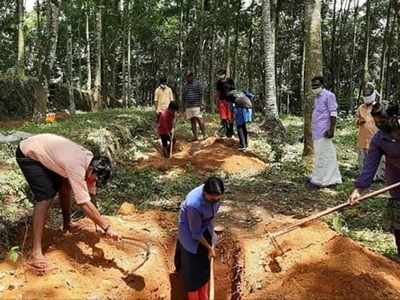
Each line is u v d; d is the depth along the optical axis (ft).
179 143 47.88
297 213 28.37
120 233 23.35
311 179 33.88
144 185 34.30
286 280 19.60
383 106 20.02
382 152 20.36
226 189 33.04
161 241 24.25
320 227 24.04
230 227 26.11
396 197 20.44
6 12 97.76
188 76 48.21
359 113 36.11
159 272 21.45
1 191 24.52
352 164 42.34
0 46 104.68
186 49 119.85
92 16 99.86
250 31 107.76
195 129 49.01
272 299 18.75
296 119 73.46
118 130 44.88
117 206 29.58
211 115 70.13
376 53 118.83
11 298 16.98
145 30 112.06
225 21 95.09
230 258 23.84
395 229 20.72
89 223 22.97
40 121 50.08
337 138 55.72
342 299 17.75
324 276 19.01
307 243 22.34
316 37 37.93
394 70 114.73
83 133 39.40
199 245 19.77
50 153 18.40
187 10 105.19
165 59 149.07
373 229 26.40
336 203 30.22
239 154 42.45
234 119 45.32
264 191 32.63
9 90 71.77
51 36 50.72
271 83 53.62
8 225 22.71
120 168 38.73
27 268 18.72
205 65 124.57
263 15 54.13
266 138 50.88
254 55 126.82
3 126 55.01
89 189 19.88
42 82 50.70
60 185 19.67
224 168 39.04
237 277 22.13
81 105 90.12
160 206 30.07
